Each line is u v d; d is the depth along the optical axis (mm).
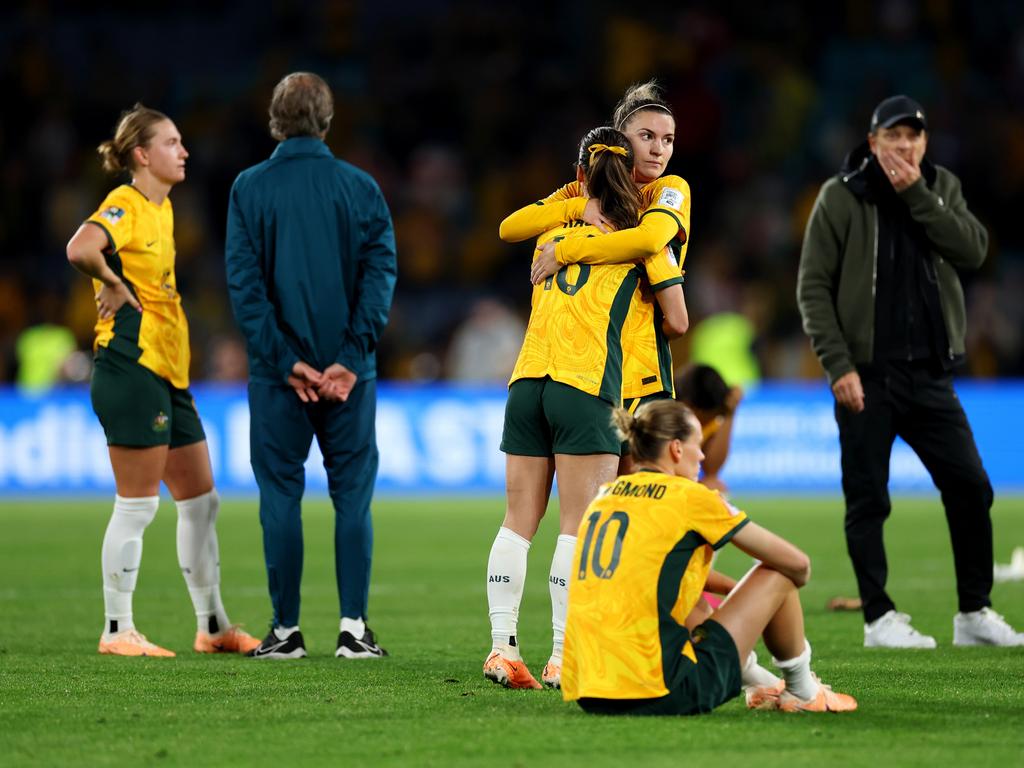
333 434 22906
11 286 79125
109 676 20609
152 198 23641
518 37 93625
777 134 89250
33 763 14656
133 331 23266
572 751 15000
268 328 22438
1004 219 86000
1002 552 41688
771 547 16734
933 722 16812
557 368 19688
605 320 19656
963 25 95812
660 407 17312
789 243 83250
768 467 65000
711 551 16922
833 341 25016
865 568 24828
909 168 24219
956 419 24938
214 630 24266
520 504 20172
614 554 16688
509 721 16656
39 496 62000
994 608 29828
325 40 93938
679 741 15422
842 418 25109
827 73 93500
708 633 16812
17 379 73812
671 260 19875
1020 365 75750
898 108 24188
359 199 22953
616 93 89438
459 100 89688
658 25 92125
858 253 24984
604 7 94562
